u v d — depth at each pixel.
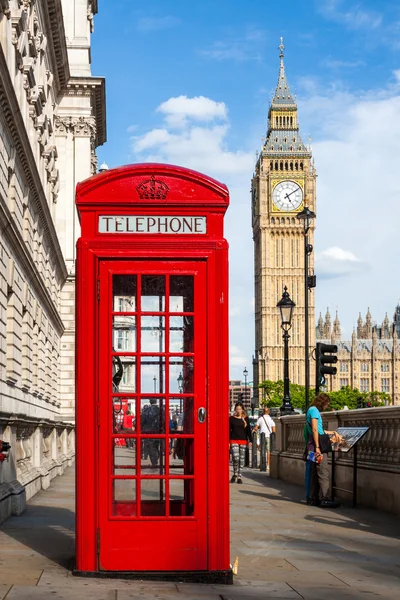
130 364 8.83
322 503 16.92
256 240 185.25
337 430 17.50
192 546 8.74
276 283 173.88
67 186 51.53
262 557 10.37
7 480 15.08
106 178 8.97
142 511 8.76
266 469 31.81
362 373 196.38
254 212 185.12
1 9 20.30
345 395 176.62
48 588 7.88
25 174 24.30
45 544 10.73
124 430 8.78
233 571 9.16
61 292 49.28
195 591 8.10
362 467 17.31
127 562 8.67
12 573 8.61
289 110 176.12
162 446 8.81
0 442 9.96
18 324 21.50
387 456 16.39
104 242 8.88
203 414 8.83
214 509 8.77
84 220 8.95
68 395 48.25
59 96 51.88
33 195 26.64
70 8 53.09
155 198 8.98
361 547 11.45
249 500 18.52
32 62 26.55
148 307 8.88
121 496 8.76
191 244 8.93
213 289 8.91
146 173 9.01
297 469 23.67
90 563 8.62
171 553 8.71
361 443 17.84
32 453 20.62
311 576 9.16
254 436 33.69
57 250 36.78
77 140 52.06
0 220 17.81
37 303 27.52
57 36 37.34
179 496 8.81
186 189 9.02
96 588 8.01
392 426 16.16
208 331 8.88
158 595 7.79
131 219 8.97
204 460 8.81
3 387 18.09
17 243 20.22
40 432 21.30
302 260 174.00
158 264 8.90
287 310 31.14
